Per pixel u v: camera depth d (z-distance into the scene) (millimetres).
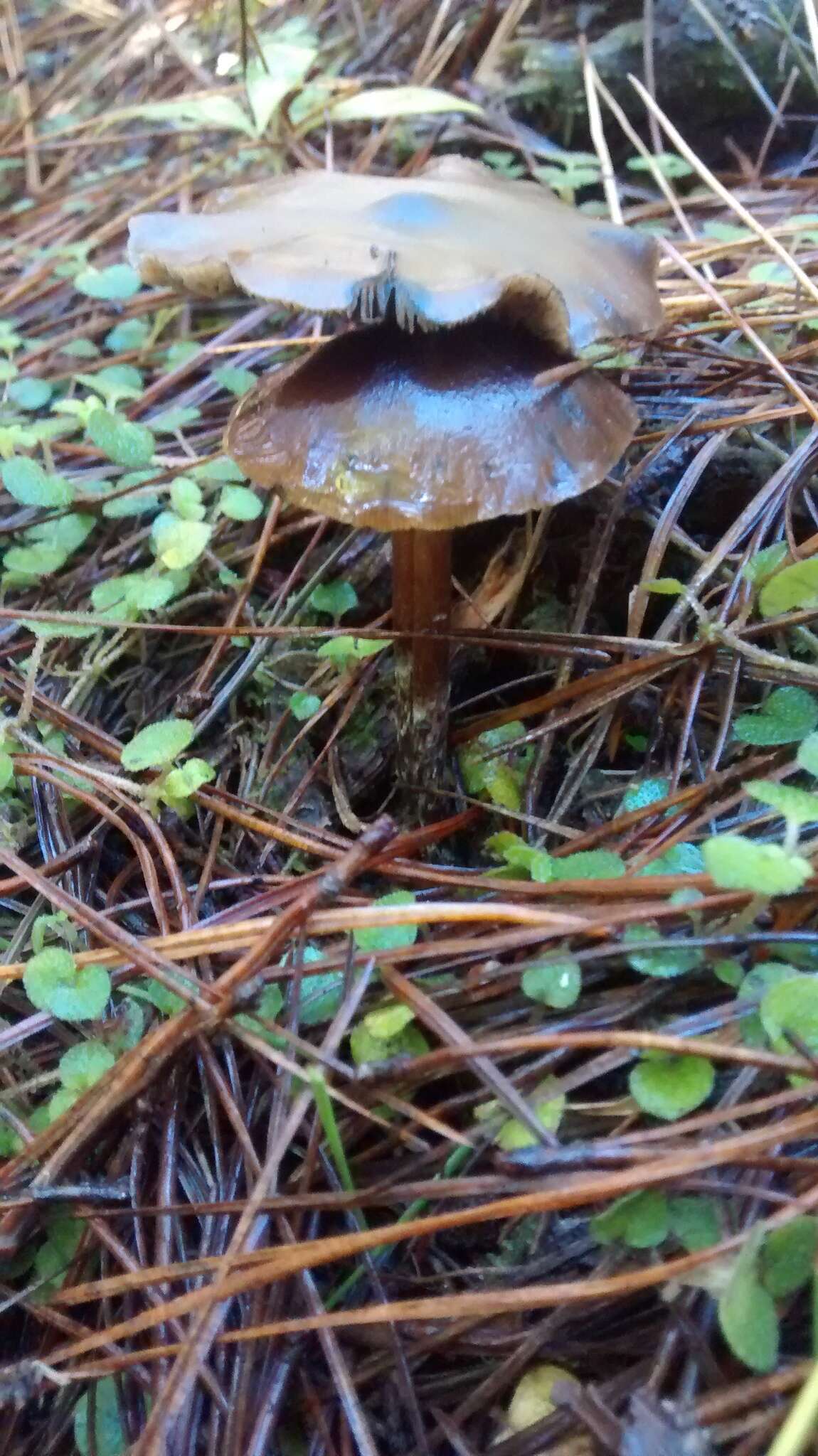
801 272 126
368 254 81
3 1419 73
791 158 187
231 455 94
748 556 110
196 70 235
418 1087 78
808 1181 68
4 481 121
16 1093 84
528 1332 69
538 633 113
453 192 97
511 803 112
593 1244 71
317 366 93
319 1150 77
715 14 176
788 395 125
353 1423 66
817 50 152
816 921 81
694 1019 74
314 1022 82
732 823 95
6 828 107
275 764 118
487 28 204
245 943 86
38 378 171
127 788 102
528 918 81
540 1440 65
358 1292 74
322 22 238
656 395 132
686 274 145
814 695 104
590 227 99
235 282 82
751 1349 57
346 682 123
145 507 135
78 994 81
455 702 130
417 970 85
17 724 109
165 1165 79
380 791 124
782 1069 68
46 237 207
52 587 138
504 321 92
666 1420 60
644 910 79
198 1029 78
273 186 104
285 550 140
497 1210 65
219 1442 68
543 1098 73
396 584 108
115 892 103
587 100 187
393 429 84
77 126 220
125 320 179
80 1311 76
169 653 131
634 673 109
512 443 84
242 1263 69
